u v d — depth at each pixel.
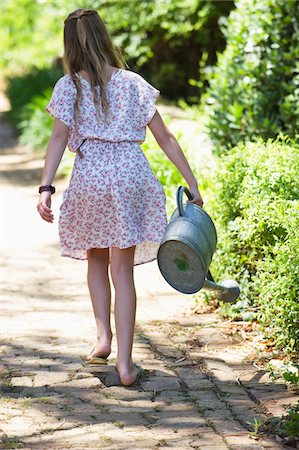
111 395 5.50
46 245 10.11
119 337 5.66
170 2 17.55
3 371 5.93
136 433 4.92
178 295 7.88
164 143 5.80
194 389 5.59
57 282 8.52
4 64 29.25
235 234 7.11
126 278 5.73
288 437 4.77
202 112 15.18
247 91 9.94
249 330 6.72
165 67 18.95
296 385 5.48
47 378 5.79
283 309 5.99
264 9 9.96
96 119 5.69
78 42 5.78
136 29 18.30
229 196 7.27
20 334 6.79
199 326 6.89
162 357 6.20
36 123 18.33
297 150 7.29
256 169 7.11
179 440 4.82
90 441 4.81
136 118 5.72
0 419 5.12
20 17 28.38
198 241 5.37
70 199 5.71
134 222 5.63
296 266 5.93
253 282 6.97
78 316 7.33
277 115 9.74
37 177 15.20
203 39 18.00
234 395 5.47
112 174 5.59
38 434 4.92
